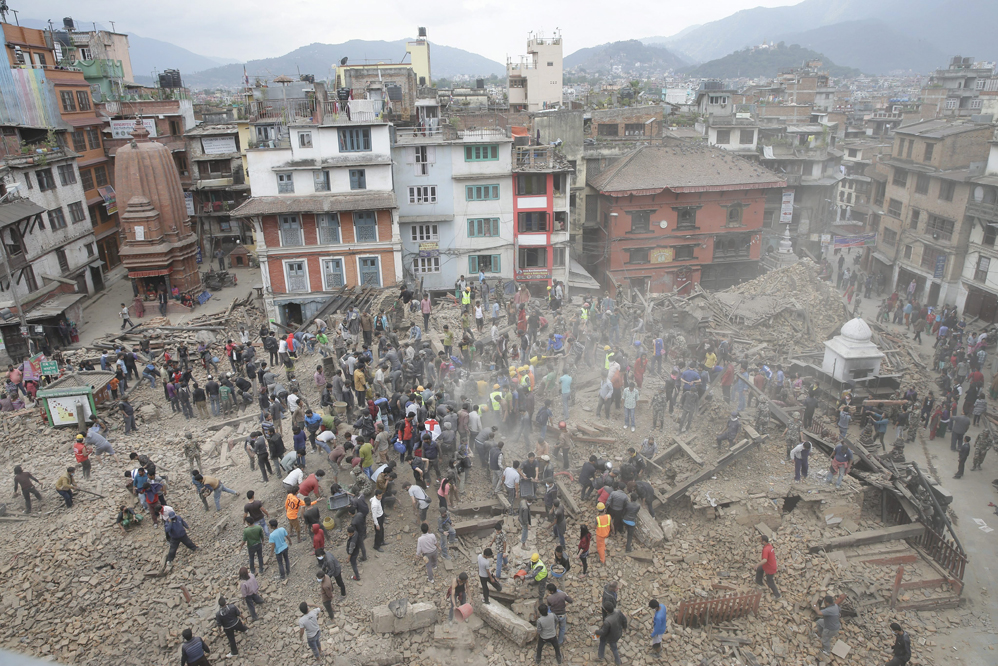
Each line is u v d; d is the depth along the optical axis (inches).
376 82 2108.8
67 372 1261.1
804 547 851.4
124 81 2760.8
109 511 890.1
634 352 1332.4
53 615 734.5
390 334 1325.0
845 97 5989.2
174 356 1433.3
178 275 1934.1
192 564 798.5
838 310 1553.9
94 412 1103.6
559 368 1210.0
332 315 1614.2
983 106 2443.4
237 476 958.4
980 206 1712.6
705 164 2066.9
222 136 2409.0
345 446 850.1
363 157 1699.1
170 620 724.7
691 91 4279.0
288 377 1231.5
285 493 896.3
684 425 1018.7
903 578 830.5
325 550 772.0
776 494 908.0
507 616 705.0
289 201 1696.6
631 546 836.0
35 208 1600.6
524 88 3656.5
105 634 709.9
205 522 865.5
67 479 891.4
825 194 2564.0
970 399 1224.8
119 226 2300.7
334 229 1729.8
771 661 703.7
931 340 1651.1
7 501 922.1
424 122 1852.9
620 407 1081.4
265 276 1747.0
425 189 1814.7
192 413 1170.0
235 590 760.3
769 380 1149.7
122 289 2090.3
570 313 1569.9
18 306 1424.7
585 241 2174.0
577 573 797.2
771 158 2459.4
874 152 3051.2
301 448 903.7
